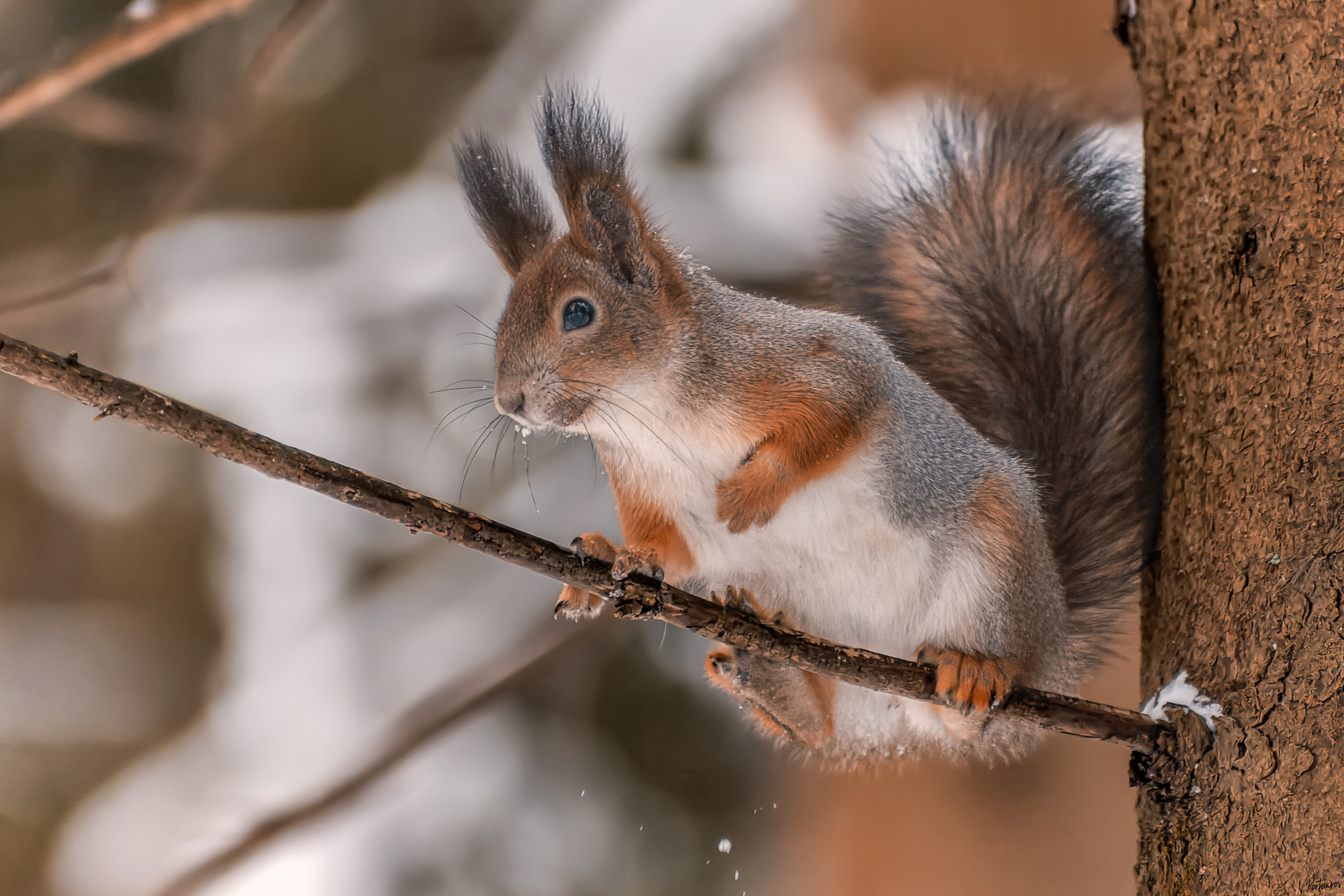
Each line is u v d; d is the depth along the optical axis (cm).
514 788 660
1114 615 627
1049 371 629
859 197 632
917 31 654
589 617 620
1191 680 612
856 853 655
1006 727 623
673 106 661
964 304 630
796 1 661
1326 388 610
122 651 732
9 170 688
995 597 622
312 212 748
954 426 625
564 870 658
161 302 663
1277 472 611
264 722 657
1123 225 627
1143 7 617
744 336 623
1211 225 614
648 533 624
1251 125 612
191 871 650
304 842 656
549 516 656
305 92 768
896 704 624
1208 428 613
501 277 662
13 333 646
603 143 623
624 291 622
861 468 622
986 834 652
